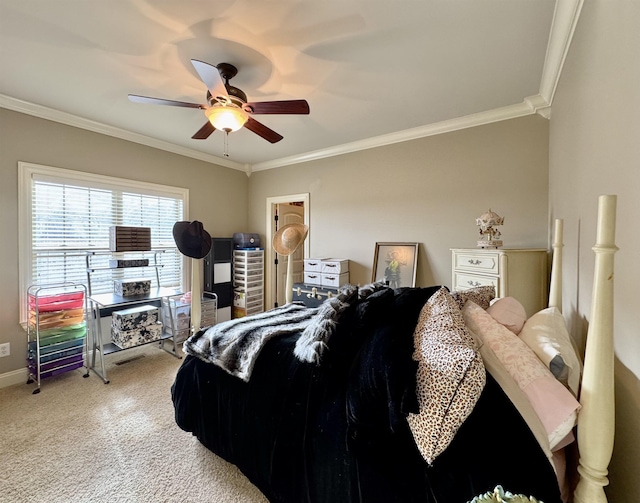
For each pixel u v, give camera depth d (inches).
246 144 153.7
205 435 69.0
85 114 116.4
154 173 148.0
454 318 46.1
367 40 74.2
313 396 53.3
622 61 37.3
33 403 92.7
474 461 36.1
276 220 192.2
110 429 80.3
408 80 92.2
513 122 113.1
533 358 43.4
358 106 110.2
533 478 33.2
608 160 42.5
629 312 35.2
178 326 147.2
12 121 105.4
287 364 59.4
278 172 184.4
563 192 79.1
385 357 42.3
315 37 73.2
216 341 70.9
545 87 93.9
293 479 52.5
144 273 146.6
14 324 107.0
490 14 65.6
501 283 94.1
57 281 117.8
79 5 62.8
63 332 109.7
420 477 39.5
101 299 116.0
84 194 124.6
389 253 141.9
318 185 168.1
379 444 43.4
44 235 114.3
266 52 78.7
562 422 36.4
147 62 83.0
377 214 147.4
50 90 98.2
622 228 37.3
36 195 111.9
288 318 80.2
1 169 103.7
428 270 133.3
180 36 72.6
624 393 36.3
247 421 61.0
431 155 131.6
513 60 82.0
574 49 64.8
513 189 113.5
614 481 39.0
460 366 36.0
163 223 153.5
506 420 36.5
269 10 64.6
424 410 37.4
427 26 69.4
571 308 70.5
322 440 49.2
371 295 57.8
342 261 149.1
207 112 84.3
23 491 60.2
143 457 70.1
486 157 118.9
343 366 52.8
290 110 83.9
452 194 126.8
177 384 75.4
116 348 118.1
